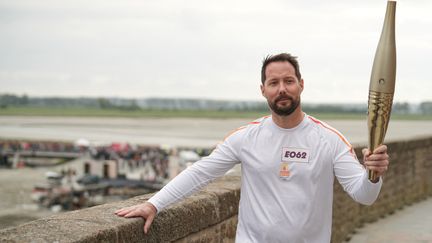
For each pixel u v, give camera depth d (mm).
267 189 3311
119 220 3383
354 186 3180
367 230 9320
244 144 3389
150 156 52844
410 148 12383
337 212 8242
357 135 80875
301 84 3342
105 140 75562
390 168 11148
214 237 4711
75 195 37094
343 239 8539
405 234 8953
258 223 3316
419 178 13141
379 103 2898
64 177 42000
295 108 3236
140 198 4344
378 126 2928
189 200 4328
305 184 3244
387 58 2877
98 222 3305
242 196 3455
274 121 3338
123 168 50594
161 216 3795
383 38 2904
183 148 53969
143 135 95188
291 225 3236
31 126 140750
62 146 60344
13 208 28438
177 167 48594
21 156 57656
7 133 97688
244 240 3393
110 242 3154
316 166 3240
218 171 3494
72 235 2988
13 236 2953
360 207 9602
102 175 46375
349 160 3240
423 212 11242
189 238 4246
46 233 3018
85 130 117812
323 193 3287
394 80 2893
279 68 3240
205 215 4441
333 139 3283
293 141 3285
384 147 2941
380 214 10602
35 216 26578
